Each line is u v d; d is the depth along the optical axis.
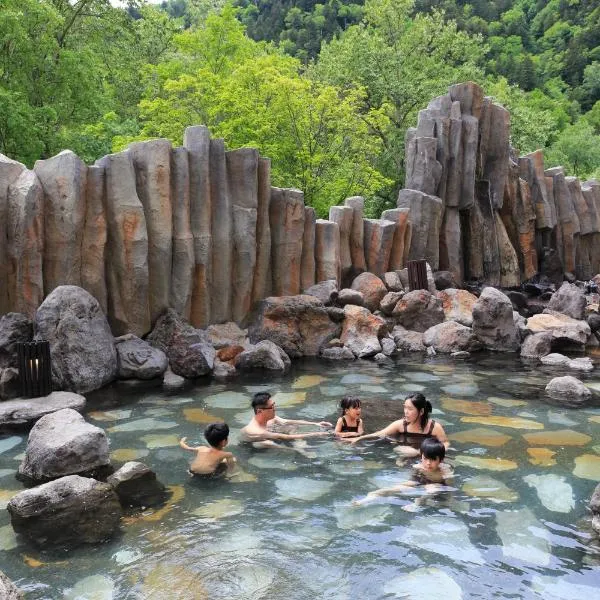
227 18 21.75
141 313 10.34
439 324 12.40
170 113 17.58
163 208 10.52
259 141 17.16
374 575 4.09
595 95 61.69
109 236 10.12
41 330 8.67
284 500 5.28
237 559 4.30
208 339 10.86
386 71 26.12
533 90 55.03
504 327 12.13
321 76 26.73
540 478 5.73
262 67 17.78
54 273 9.62
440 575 4.09
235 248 11.62
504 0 78.69
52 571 4.16
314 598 3.83
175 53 26.58
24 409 7.66
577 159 41.81
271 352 10.43
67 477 5.47
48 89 18.80
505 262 17.55
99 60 24.27
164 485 5.61
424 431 6.86
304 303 11.59
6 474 5.98
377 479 5.72
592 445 6.64
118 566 4.22
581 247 21.03
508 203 18.03
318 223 13.27
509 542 4.53
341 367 10.59
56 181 9.50
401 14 29.42
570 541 4.55
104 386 9.16
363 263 14.29
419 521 4.87
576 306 13.58
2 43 16.66
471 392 8.93
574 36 68.69
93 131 19.19
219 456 6.16
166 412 7.92
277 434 6.88
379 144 23.80
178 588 3.94
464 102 16.70
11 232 9.11
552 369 10.48
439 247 16.45
